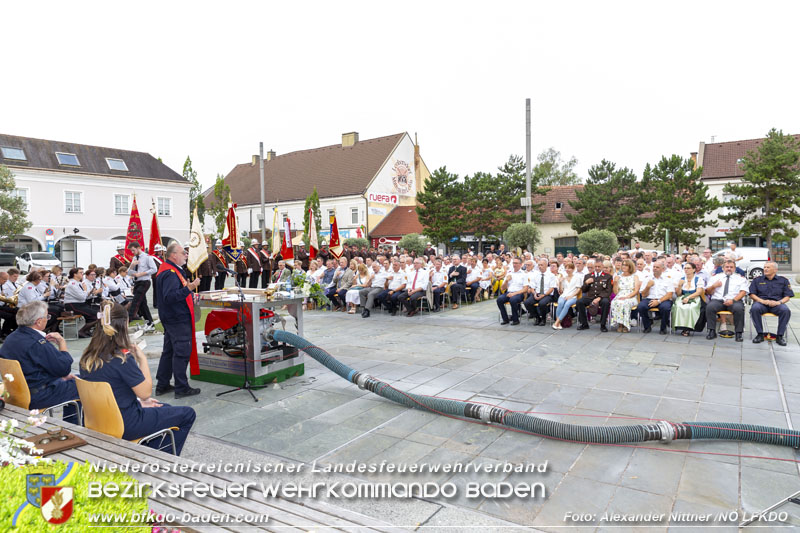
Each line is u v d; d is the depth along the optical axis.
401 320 11.50
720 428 4.36
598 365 7.08
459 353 7.96
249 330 6.05
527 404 5.43
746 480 3.70
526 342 8.74
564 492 3.56
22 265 25.66
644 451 4.24
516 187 31.62
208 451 4.30
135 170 32.94
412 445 4.41
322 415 5.21
